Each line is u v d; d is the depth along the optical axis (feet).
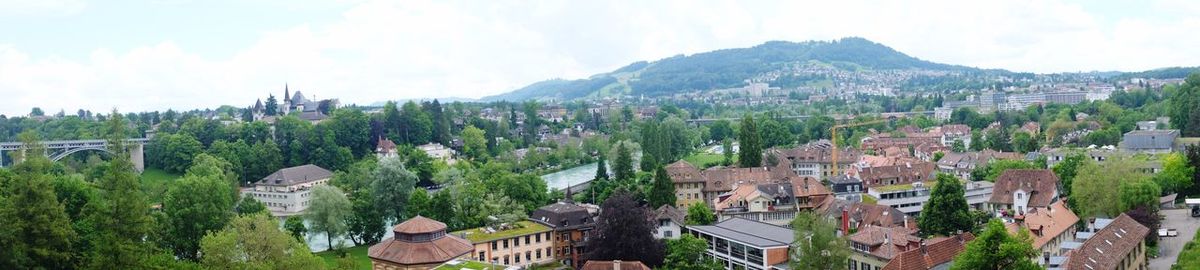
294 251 449.06
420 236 490.49
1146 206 563.48
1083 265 389.19
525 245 609.42
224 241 431.84
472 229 640.99
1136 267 462.60
